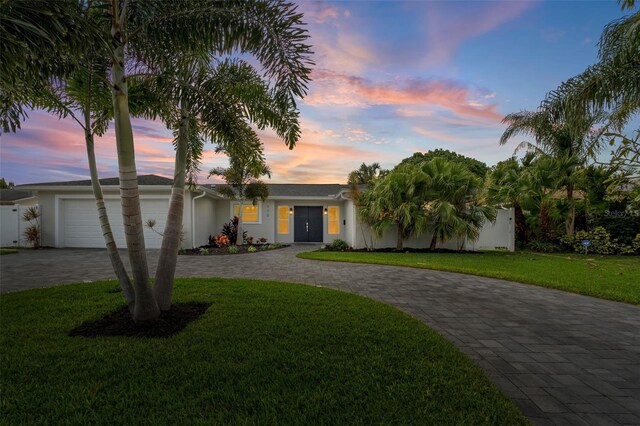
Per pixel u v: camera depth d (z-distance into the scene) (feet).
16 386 8.32
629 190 17.20
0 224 45.75
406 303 17.69
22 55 7.25
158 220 44.55
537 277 24.20
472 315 15.65
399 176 40.78
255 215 56.85
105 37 9.93
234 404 7.63
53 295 17.60
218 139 16.80
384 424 6.91
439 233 41.04
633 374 9.87
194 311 15.03
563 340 12.55
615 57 20.56
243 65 17.10
